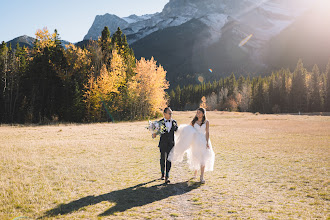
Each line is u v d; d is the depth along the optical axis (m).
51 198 4.30
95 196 4.48
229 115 46.59
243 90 95.06
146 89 37.72
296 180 5.50
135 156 8.69
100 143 11.48
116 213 3.66
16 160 7.35
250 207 3.91
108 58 39.38
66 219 3.42
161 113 42.94
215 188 5.02
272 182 5.42
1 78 35.47
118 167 6.98
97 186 5.14
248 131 17.91
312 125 21.06
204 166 5.47
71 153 8.92
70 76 36.75
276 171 6.42
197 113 5.70
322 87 73.69
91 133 16.34
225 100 101.88
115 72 35.34
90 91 33.94
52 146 10.34
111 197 4.43
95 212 3.71
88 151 9.40
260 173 6.25
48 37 38.16
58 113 34.38
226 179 5.73
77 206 3.96
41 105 34.50
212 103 105.19
